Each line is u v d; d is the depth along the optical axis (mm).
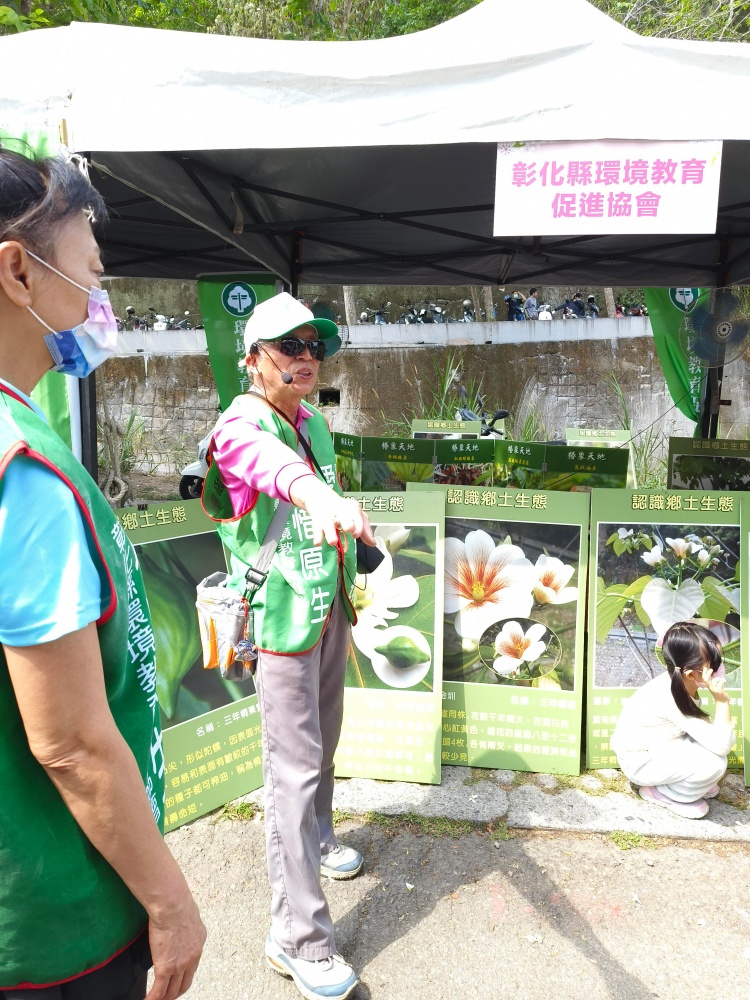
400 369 13945
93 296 955
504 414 8133
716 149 2162
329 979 1824
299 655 1819
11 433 789
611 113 2176
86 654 792
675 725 2590
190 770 2615
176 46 2232
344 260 5848
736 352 5203
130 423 11602
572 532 2885
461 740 2928
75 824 868
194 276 6297
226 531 1900
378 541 2924
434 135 2236
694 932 2090
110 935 908
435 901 2211
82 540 813
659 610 2885
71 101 2236
